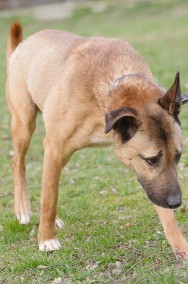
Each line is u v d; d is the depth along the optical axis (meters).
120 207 6.50
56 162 5.38
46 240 5.55
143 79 4.97
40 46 6.23
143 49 16.92
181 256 4.85
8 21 26.12
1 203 7.13
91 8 27.73
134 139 4.61
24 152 6.56
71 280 4.83
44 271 5.06
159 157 4.53
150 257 4.97
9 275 5.07
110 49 5.33
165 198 4.53
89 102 5.07
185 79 12.71
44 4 29.98
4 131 10.78
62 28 23.47
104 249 5.33
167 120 4.53
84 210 6.52
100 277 4.76
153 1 27.33
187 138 8.98
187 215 5.93
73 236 5.80
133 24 22.52
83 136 5.21
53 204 5.46
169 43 17.45
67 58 5.54
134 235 5.55
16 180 6.57
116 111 4.46
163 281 4.42
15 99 6.44
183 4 26.00
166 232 5.03
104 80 5.05
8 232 6.09
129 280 4.60
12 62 6.56
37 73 5.99
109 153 8.80
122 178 7.52
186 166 7.64
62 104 5.25
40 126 10.84
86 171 8.10
